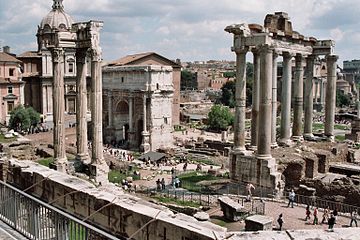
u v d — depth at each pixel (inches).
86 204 758.5
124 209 674.8
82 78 1701.5
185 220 610.9
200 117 6235.2
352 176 1676.9
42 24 4714.6
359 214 1354.6
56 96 1632.6
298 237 453.7
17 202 703.7
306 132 2177.7
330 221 1147.9
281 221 1142.3
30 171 921.5
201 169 2682.1
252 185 1537.9
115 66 4030.5
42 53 4345.5
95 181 1546.5
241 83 1637.6
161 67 3649.1
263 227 1032.2
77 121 1726.1
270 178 1524.4
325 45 2042.3
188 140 4089.6
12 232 697.0
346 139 3732.8
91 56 1616.6
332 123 2123.5
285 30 1814.7
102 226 719.7
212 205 1417.3
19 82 4082.2
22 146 2103.8
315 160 1669.5
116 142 3944.4
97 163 1641.2
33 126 3799.2
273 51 1713.8
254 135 1771.7
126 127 4037.9
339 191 1483.8
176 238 585.0
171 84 3772.1
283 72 1900.8
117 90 3855.8
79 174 1605.6
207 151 3442.4
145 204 700.7
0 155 1427.2
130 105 3740.2
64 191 810.2
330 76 2082.9
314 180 1557.6
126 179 2089.1
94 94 1627.7
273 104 1814.7
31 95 4431.6
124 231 678.5
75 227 569.3
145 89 3577.8
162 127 3690.9
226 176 2202.3
